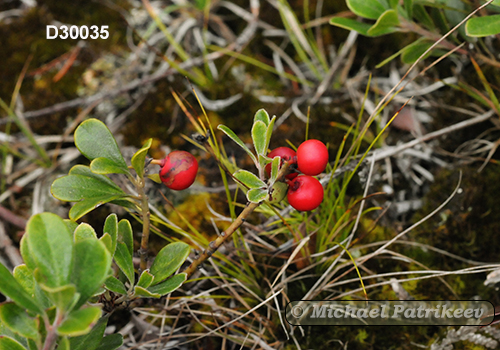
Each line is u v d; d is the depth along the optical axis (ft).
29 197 1.14
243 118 1.19
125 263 0.80
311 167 0.75
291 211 1.00
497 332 0.91
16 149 1.20
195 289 0.98
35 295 0.75
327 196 0.99
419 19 0.99
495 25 0.85
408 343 0.94
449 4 0.99
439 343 0.93
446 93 1.15
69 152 1.19
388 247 1.02
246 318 0.97
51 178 1.15
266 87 1.27
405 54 1.00
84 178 0.78
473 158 1.07
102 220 1.08
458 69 1.14
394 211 1.06
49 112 1.20
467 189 1.04
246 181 0.77
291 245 0.99
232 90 1.24
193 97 1.23
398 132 1.14
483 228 1.02
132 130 1.18
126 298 0.80
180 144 1.16
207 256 0.84
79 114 1.24
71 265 0.68
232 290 0.95
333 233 0.98
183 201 1.10
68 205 1.11
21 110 1.24
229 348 0.96
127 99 1.25
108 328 0.99
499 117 1.05
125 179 1.07
